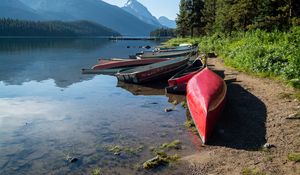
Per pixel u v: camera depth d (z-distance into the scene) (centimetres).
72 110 1270
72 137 955
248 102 1170
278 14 2959
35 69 2698
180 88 1528
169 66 1889
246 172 660
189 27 6669
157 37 15338
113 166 750
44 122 1114
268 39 2330
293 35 2067
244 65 1888
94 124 1075
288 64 1528
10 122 1118
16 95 1592
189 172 698
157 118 1124
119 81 1980
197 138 905
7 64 3100
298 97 1145
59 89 1750
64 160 795
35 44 7838
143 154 811
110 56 4028
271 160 704
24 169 754
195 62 1880
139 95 1549
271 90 1310
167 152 812
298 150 737
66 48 6022
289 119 935
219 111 994
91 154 824
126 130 1001
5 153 847
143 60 2452
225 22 4538
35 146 891
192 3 6475
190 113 1145
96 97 1514
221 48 2992
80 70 2611
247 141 833
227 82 1569
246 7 3472
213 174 677
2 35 15700
